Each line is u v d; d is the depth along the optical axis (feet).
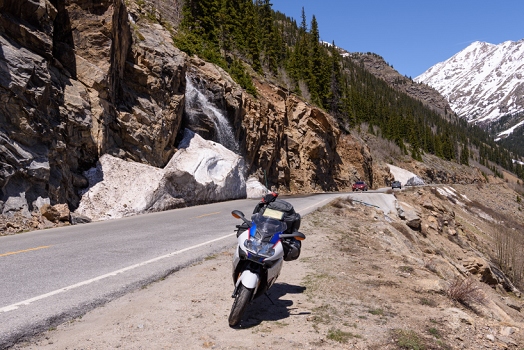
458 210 209.67
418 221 86.02
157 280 23.82
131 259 28.35
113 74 76.43
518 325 21.57
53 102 58.70
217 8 211.00
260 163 146.00
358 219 61.00
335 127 222.07
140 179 68.23
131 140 78.07
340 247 36.01
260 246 18.07
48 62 61.41
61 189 55.11
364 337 16.19
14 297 19.36
